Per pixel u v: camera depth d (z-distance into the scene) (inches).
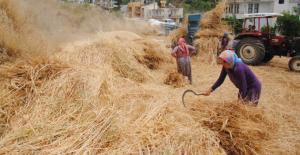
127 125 122.7
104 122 123.5
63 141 115.3
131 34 346.6
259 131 131.0
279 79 294.7
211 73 313.6
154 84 226.7
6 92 144.9
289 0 1309.1
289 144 134.8
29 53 197.2
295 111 189.6
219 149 115.3
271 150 125.1
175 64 316.8
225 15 432.1
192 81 270.7
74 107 136.7
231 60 147.9
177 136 115.5
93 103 138.6
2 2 242.1
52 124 125.3
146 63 289.1
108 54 240.4
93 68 180.1
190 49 264.5
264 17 397.1
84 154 107.0
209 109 141.5
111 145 113.1
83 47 248.7
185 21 487.5
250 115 140.6
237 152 119.9
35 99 141.4
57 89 145.7
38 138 116.6
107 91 153.5
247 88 154.9
